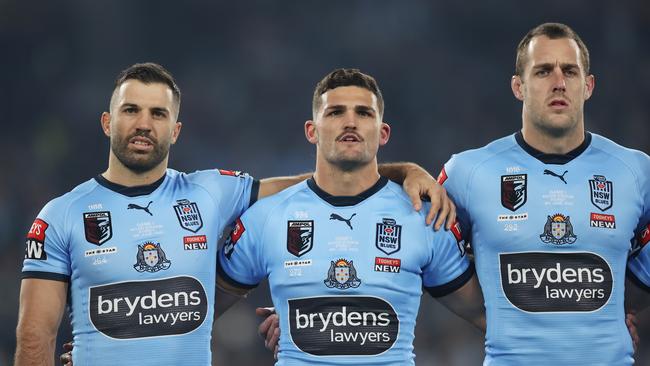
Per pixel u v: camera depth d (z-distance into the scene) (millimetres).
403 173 17875
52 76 65250
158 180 17391
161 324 16594
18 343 16500
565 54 16938
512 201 17234
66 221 17031
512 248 17047
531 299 16812
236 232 17516
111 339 16500
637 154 17672
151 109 16859
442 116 63281
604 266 16938
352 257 16812
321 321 16562
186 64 66438
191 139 61688
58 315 16828
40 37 66000
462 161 17828
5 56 65312
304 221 17078
